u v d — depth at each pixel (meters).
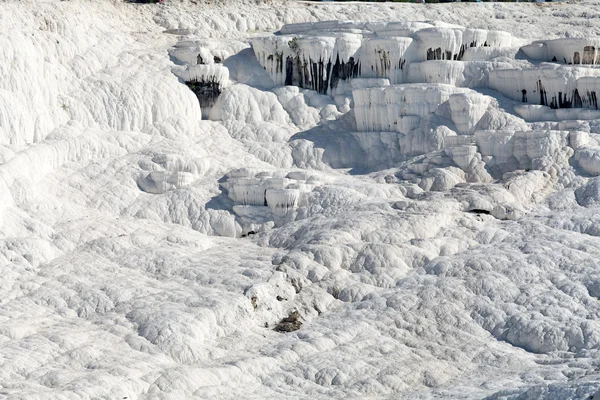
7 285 64.25
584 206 75.12
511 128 87.00
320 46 95.44
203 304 62.62
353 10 115.56
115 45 95.88
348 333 60.81
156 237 73.88
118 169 81.62
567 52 95.88
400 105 90.50
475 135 84.31
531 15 117.62
